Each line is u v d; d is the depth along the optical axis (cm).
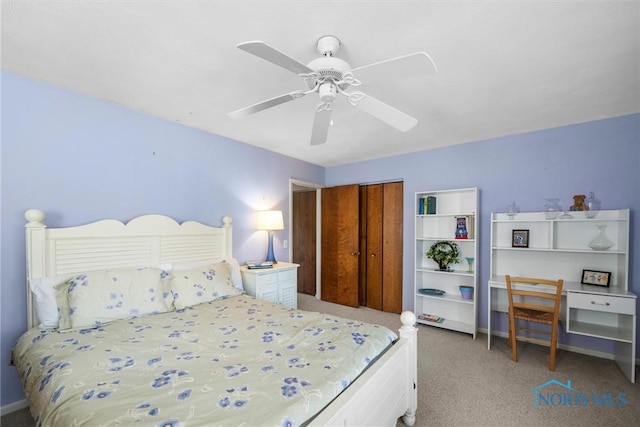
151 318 205
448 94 222
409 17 138
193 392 114
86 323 185
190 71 192
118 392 115
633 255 265
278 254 403
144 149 262
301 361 142
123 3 131
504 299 332
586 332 259
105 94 227
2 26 147
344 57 171
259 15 138
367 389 134
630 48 163
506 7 132
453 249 360
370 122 284
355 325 192
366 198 459
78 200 224
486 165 343
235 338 170
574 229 295
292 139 343
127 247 245
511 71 188
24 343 175
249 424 96
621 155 271
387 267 434
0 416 190
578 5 130
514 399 213
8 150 194
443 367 262
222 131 314
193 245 292
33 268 195
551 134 304
